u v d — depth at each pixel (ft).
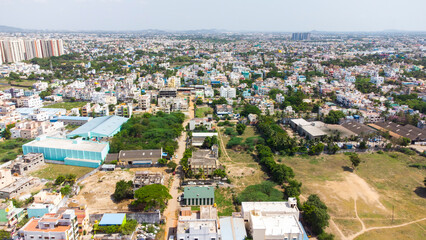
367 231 466.29
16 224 452.76
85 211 442.50
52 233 382.63
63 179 592.19
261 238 405.80
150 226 463.42
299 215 487.20
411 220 495.00
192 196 524.52
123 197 536.83
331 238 439.22
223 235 422.82
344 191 580.71
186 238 402.31
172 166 645.92
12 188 547.08
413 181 624.59
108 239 419.33
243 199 529.86
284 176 599.98
